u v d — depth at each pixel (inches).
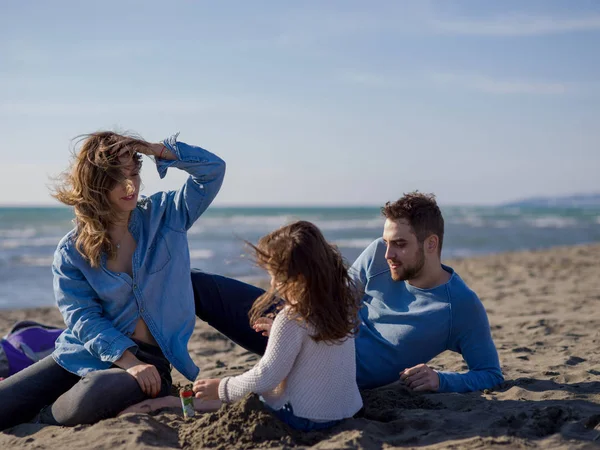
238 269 636.1
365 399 149.2
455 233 1385.3
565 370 179.9
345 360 124.1
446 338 152.9
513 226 1784.0
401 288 155.9
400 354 153.1
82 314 142.0
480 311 152.3
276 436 117.3
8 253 860.6
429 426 127.0
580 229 1610.5
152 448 115.5
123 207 141.7
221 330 162.6
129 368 137.9
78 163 140.2
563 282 454.0
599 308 315.3
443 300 150.8
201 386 125.7
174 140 149.2
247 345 161.6
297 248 115.6
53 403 138.9
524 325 270.7
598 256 703.1
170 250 149.4
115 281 143.4
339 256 121.0
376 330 157.1
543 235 1315.2
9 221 1895.9
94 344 138.5
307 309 116.0
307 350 119.3
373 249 159.5
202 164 149.7
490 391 151.6
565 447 113.1
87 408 131.8
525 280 476.4
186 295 150.1
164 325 146.6
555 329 258.2
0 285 545.3
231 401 124.6
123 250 146.9
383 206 151.8
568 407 133.6
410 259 146.8
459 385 150.3
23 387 141.1
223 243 1088.8
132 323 144.9
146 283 145.3
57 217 2126.0
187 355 148.3
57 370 143.8
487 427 125.0
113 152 139.1
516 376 173.6
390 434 123.7
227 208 4537.4
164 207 152.9
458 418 131.1
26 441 125.9
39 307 423.2
